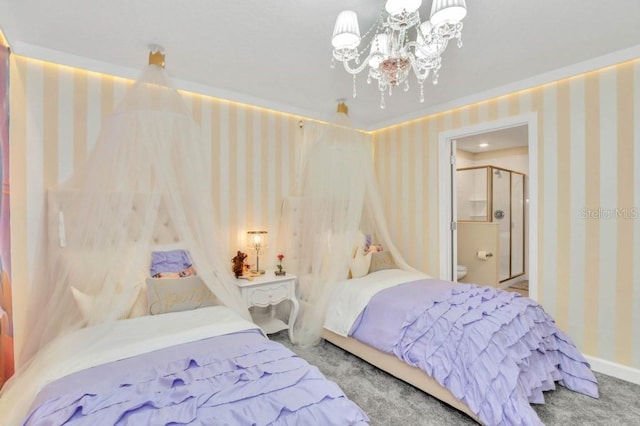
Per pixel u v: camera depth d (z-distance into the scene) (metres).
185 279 2.31
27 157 2.31
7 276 1.98
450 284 2.83
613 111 2.48
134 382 1.31
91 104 2.55
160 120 2.13
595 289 2.59
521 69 2.69
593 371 2.56
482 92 3.18
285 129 3.63
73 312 1.94
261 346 1.69
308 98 3.37
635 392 2.26
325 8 1.86
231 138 3.25
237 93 3.21
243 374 1.38
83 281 1.92
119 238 1.94
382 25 1.89
